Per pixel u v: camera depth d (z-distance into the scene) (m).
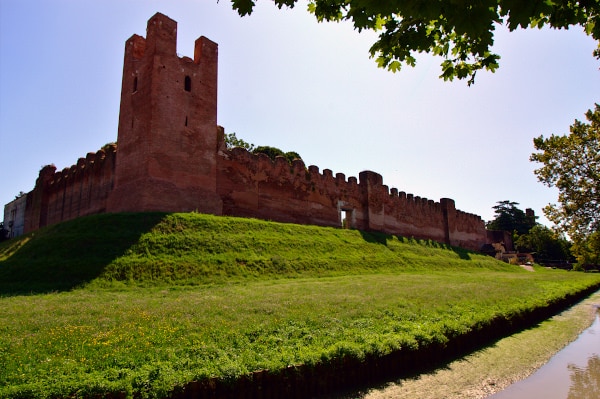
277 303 12.16
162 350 7.55
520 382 8.80
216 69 29.80
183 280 16.75
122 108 27.89
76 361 6.87
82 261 16.88
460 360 9.82
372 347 8.39
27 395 5.34
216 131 28.66
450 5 4.03
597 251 26.94
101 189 31.72
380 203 43.47
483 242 62.75
